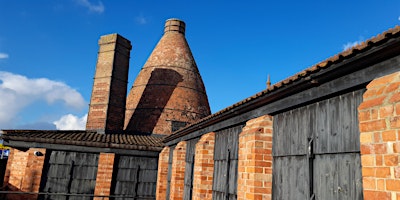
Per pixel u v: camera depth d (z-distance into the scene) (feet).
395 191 8.74
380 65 10.62
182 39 89.35
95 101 62.44
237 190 20.02
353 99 12.14
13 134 40.63
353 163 11.65
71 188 42.68
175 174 35.37
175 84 79.61
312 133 14.37
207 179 26.63
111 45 64.90
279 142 17.25
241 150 19.60
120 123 63.16
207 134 28.32
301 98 14.90
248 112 20.56
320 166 13.53
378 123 9.71
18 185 40.78
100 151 44.14
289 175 15.80
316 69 12.60
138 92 80.64
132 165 46.21
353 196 11.41
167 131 73.20
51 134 44.52
